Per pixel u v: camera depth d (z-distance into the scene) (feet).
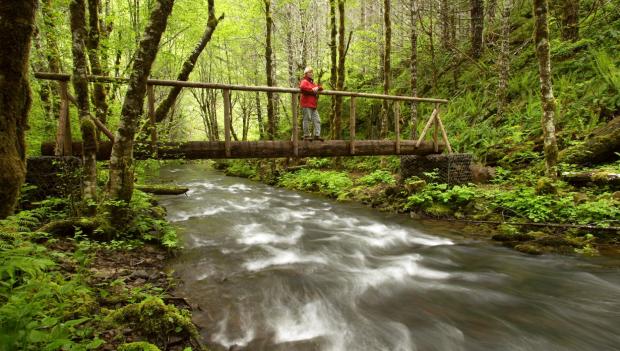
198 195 40.24
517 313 14.06
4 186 9.49
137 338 10.14
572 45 37.81
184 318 11.43
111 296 12.24
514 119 37.78
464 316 13.84
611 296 15.16
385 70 44.06
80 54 18.17
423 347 11.73
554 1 45.68
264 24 66.85
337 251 21.33
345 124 66.18
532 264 18.80
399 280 17.22
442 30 59.41
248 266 18.11
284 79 79.10
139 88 18.25
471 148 38.70
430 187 30.48
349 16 102.68
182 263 17.78
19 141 10.02
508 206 24.98
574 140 29.37
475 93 47.21
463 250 21.27
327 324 12.98
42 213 16.87
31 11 9.36
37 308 7.45
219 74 84.33
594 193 23.85
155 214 24.98
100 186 23.98
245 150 25.57
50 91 27.84
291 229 26.02
